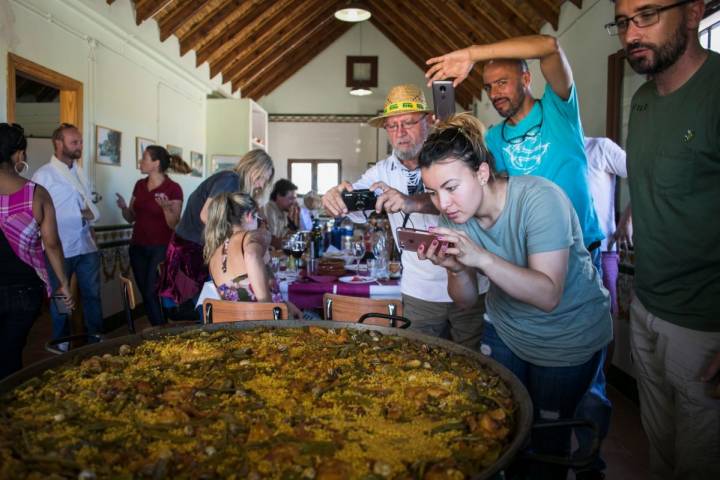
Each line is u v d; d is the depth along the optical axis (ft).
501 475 3.16
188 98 26.48
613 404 11.18
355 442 3.72
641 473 8.32
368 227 14.16
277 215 16.14
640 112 5.38
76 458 3.40
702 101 4.63
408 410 4.28
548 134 6.85
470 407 4.29
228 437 3.71
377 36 43.06
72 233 12.75
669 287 5.16
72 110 15.66
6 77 12.48
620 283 12.01
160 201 14.93
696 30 4.63
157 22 21.52
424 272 8.02
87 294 13.39
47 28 14.08
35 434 3.74
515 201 4.99
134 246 15.58
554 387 5.64
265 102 43.78
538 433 5.74
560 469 5.78
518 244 5.08
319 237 13.80
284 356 5.49
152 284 15.46
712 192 4.68
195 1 22.13
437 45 31.63
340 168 43.98
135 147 20.03
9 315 8.24
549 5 18.06
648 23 4.54
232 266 8.42
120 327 18.31
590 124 15.26
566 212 4.86
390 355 5.55
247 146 31.48
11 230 8.11
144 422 3.94
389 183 8.68
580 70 16.15
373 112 43.68
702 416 5.02
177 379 4.85
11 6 12.59
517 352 5.81
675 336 5.14
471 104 38.47
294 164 44.11
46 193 8.57
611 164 10.06
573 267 5.36
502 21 21.62
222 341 5.98
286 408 4.23
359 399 4.48
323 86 43.60
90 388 4.61
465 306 5.81
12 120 12.72
